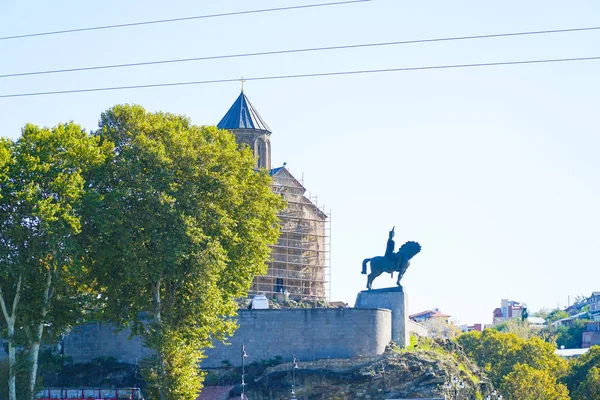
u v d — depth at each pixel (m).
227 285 192.50
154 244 180.25
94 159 179.50
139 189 179.62
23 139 177.62
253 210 195.88
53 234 169.12
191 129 193.88
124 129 190.75
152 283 182.62
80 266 172.50
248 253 193.25
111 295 186.62
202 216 183.50
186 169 186.50
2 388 178.25
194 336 187.00
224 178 188.12
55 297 183.25
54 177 174.12
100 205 175.88
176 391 178.25
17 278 174.50
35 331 178.25
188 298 188.00
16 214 172.62
